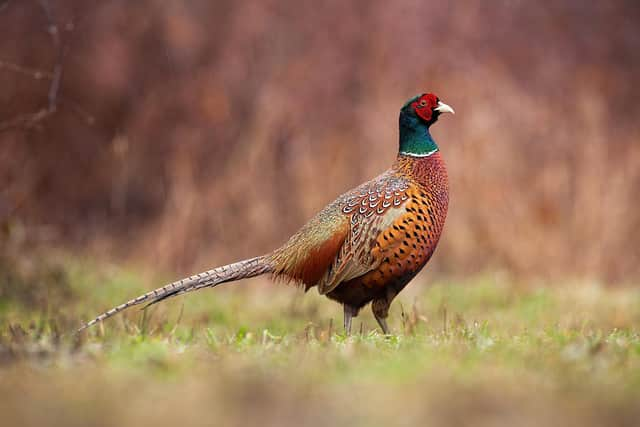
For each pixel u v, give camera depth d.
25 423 7.18
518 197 28.16
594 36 37.19
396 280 14.27
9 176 27.30
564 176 28.69
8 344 11.27
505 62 34.81
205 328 16.23
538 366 9.35
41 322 16.05
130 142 35.94
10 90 34.44
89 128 36.25
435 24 34.38
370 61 33.78
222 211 30.94
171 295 13.76
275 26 36.00
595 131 30.11
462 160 28.44
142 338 11.80
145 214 35.34
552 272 26.77
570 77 35.50
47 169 34.72
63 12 36.41
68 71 36.19
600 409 7.52
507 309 20.34
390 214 14.00
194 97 35.94
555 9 36.91
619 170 28.88
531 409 7.53
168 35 36.84
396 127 31.00
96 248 29.36
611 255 27.58
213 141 35.06
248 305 21.62
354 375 8.82
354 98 33.56
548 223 27.80
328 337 12.72
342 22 35.06
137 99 36.84
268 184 31.28
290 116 32.88
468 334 12.22
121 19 37.28
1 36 34.97
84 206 35.44
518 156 29.28
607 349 10.45
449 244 27.72
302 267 14.37
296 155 31.67
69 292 21.25
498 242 27.30
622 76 36.44
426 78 32.31
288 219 30.72
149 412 7.44
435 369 9.05
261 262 14.40
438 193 14.42
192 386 8.32
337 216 14.28
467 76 32.25
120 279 23.28
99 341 12.09
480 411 7.46
